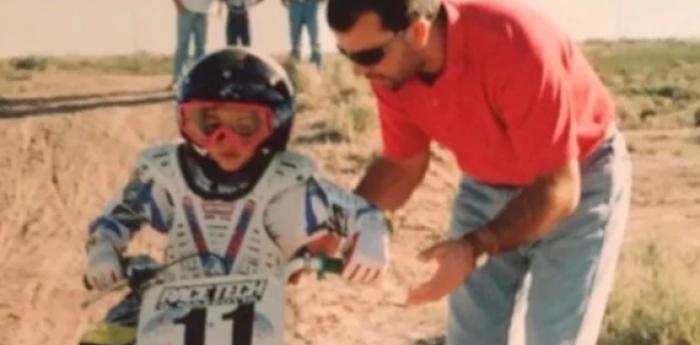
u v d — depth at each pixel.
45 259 9.39
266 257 4.52
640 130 12.97
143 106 14.45
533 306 5.13
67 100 14.85
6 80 16.23
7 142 12.59
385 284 8.63
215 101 4.40
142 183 4.59
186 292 4.40
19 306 8.46
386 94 5.04
